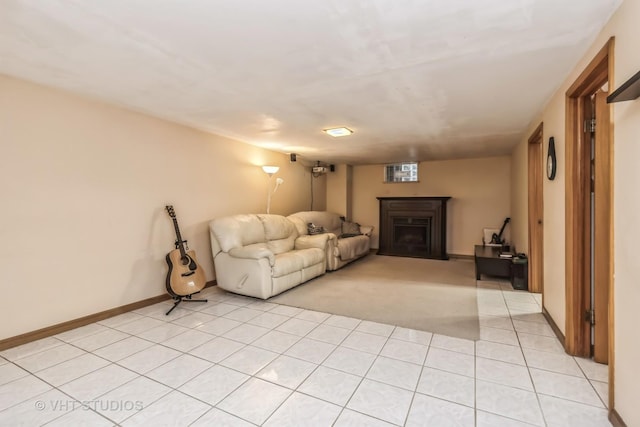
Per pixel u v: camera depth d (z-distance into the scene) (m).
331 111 3.24
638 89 1.25
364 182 7.38
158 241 3.54
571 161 2.27
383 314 3.15
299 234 5.27
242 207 4.75
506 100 2.91
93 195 2.96
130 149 3.25
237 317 3.09
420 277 4.77
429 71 2.29
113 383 1.95
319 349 2.40
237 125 3.80
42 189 2.62
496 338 2.57
